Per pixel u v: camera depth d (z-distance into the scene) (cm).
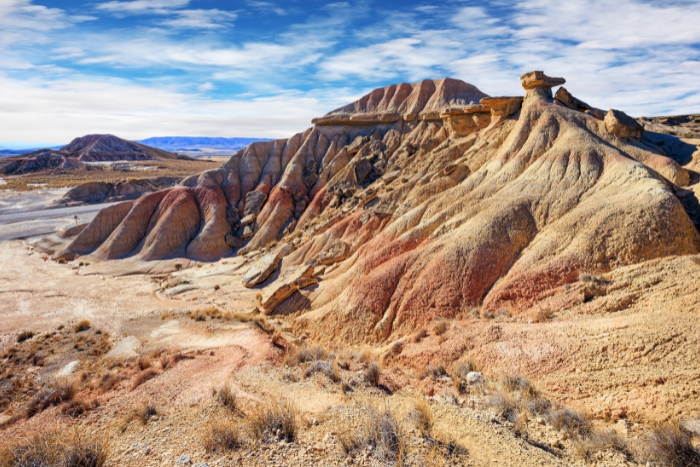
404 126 6388
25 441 923
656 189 2222
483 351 1664
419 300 2427
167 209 5916
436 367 1631
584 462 876
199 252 5494
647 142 3541
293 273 3691
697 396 1057
